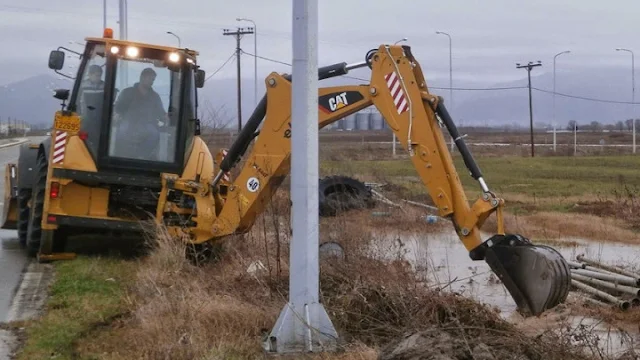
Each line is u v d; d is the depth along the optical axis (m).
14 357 7.01
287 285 9.06
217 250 10.76
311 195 7.32
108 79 11.31
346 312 7.89
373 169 31.94
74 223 10.91
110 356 6.93
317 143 7.40
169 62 11.59
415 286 8.38
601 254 14.37
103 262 10.98
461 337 6.95
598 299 10.45
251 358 6.98
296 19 7.35
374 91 8.89
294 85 7.36
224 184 11.09
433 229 16.39
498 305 10.07
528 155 62.88
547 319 9.01
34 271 10.66
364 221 15.19
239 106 47.44
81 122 11.31
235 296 8.62
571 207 22.56
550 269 7.70
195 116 11.92
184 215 11.10
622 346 8.18
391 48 8.84
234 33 47.59
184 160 11.56
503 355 6.73
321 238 10.66
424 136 8.66
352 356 6.92
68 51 11.79
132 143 11.39
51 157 11.02
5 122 95.31
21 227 12.95
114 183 11.09
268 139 9.91
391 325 7.74
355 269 9.06
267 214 11.55
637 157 57.91
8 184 14.07
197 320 7.60
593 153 67.25
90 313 8.34
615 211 21.28
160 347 6.98
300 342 7.18
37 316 8.34
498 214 8.30
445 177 8.59
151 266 9.88
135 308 8.41
